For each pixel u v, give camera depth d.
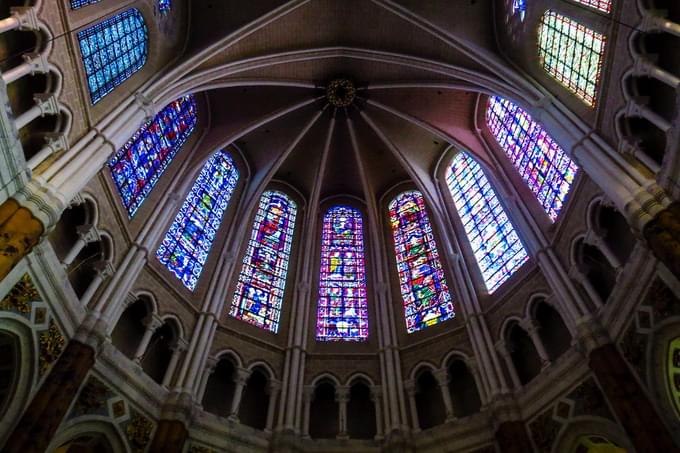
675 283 12.71
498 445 16.06
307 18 23.48
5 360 12.85
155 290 18.38
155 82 19.06
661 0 13.81
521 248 20.14
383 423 18.31
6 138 11.94
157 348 18.05
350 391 19.62
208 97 25.31
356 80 26.12
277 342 20.83
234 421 17.44
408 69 24.92
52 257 13.76
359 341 21.33
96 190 16.55
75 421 13.62
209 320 19.44
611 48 15.26
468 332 19.39
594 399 14.52
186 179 21.95
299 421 18.23
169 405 16.25
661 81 13.80
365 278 24.20
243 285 22.22
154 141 21.00
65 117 14.65
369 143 28.06
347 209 28.03
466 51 21.66
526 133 21.62
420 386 19.53
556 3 17.89
